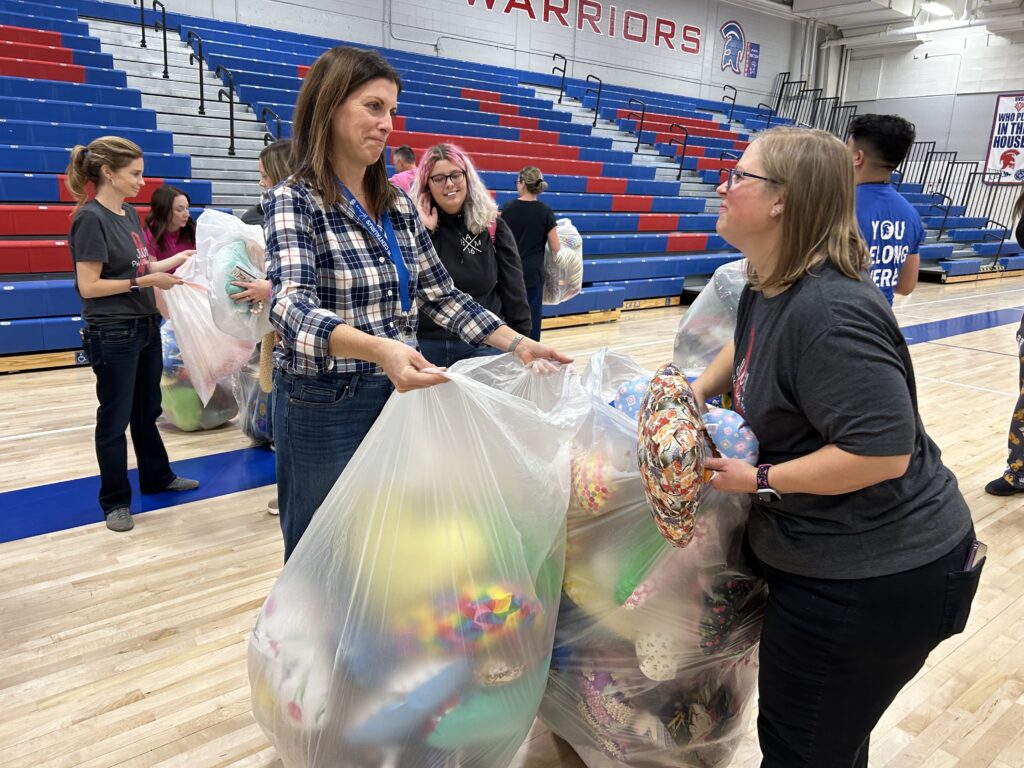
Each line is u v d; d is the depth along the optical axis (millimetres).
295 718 1133
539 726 1622
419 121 8773
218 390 3430
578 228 8102
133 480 2896
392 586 1100
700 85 14789
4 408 3621
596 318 6668
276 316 1155
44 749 1492
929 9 14289
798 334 923
